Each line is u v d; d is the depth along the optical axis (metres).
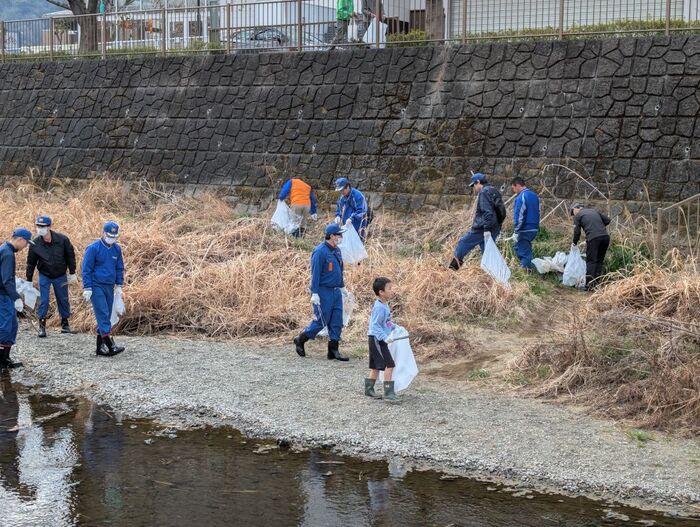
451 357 10.23
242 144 19.06
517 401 8.63
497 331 11.23
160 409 8.62
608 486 6.59
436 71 17.02
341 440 7.65
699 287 10.16
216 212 17.19
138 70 21.34
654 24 15.95
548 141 15.49
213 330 11.79
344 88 17.98
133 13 22.47
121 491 6.71
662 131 14.52
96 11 27.27
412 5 19.73
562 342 9.55
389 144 17.14
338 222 13.73
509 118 15.98
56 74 22.91
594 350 9.16
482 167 16.02
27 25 24.61
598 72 15.33
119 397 8.99
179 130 20.14
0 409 8.75
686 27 15.54
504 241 14.05
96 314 10.50
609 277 12.83
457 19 19.61
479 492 6.59
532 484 6.71
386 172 17.00
